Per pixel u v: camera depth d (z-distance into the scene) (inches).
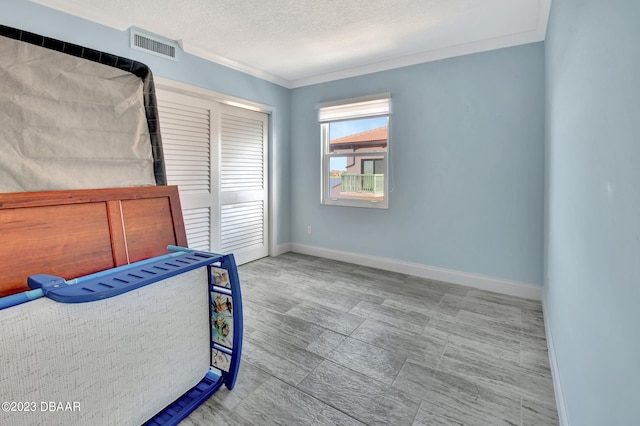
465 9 91.5
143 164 87.5
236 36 108.4
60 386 42.2
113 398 48.3
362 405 59.9
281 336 85.0
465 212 121.7
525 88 107.3
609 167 32.9
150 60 104.0
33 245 54.9
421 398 61.6
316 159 159.9
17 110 66.1
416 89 128.3
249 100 142.3
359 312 99.7
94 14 88.7
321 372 69.7
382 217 142.1
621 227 29.1
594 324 37.8
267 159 158.7
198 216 126.0
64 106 73.4
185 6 88.3
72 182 72.2
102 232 65.0
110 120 81.4
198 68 119.8
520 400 60.9
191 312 61.4
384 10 91.8
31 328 39.4
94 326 45.8
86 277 50.4
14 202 53.5
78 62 77.7
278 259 158.7
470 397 61.8
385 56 127.6
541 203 107.2
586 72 43.2
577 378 45.8
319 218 162.1
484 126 115.4
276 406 59.7
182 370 59.6
